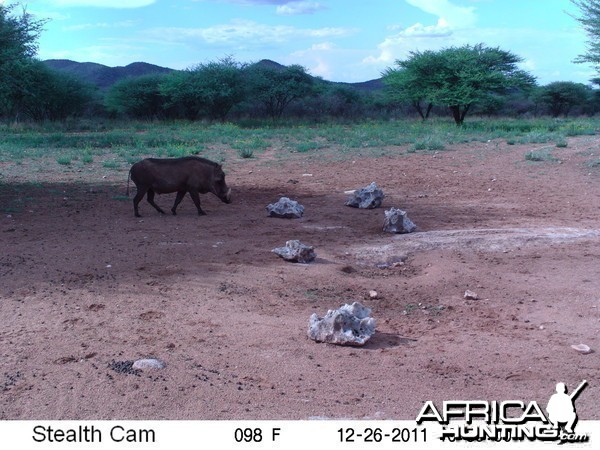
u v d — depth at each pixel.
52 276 8.49
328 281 8.68
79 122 50.94
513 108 68.44
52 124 46.97
